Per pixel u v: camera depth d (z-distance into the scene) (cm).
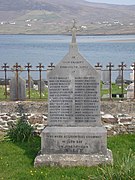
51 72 972
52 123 980
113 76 3469
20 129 1138
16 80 1528
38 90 2220
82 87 970
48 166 935
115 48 8556
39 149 1048
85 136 965
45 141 973
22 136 1134
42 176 874
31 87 2314
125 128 1213
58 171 902
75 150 967
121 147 1071
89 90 969
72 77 969
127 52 6969
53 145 970
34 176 876
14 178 867
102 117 1227
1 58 5744
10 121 1247
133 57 5481
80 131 966
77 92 971
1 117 1264
